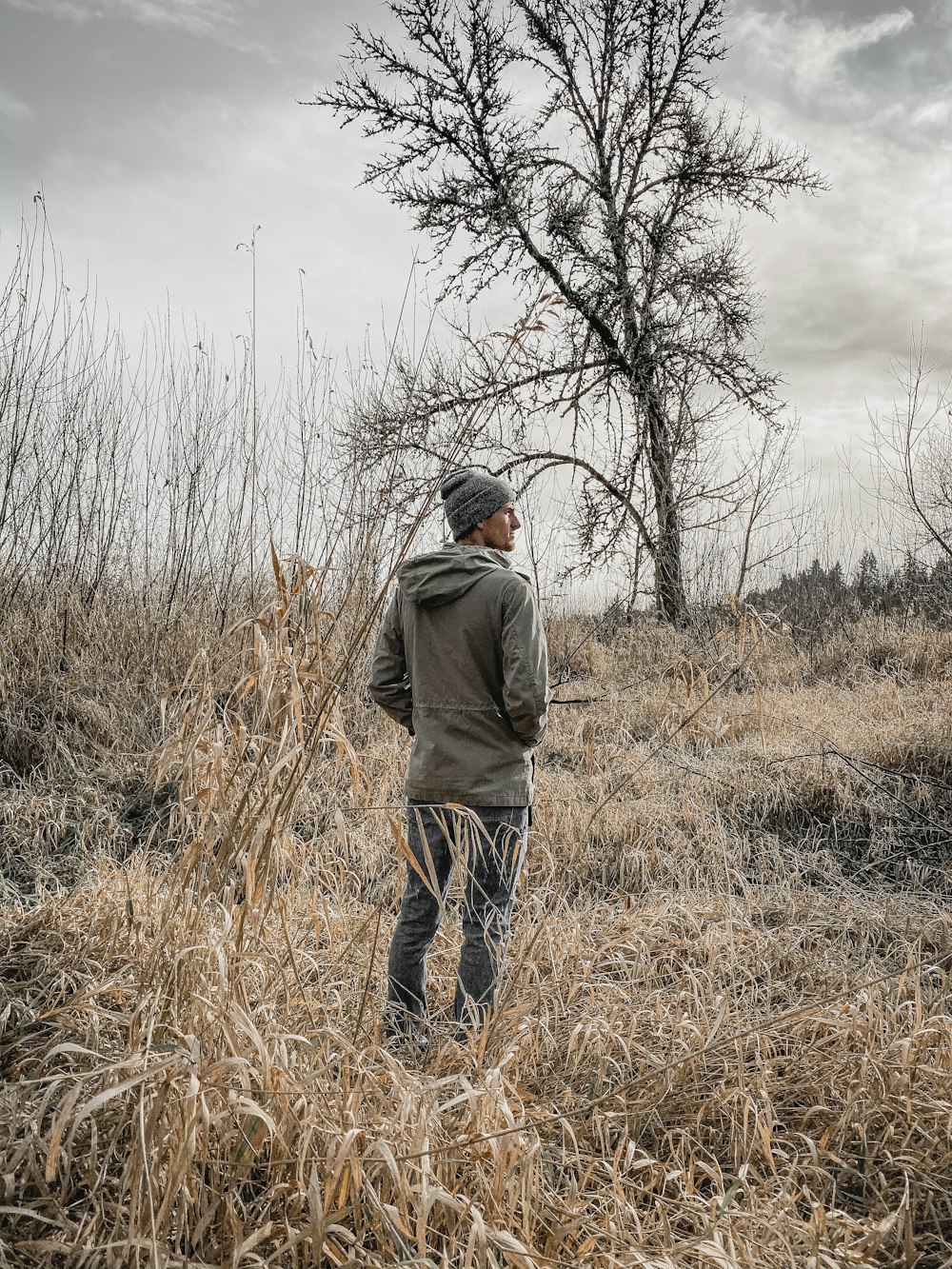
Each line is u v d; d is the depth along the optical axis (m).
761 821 4.45
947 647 7.84
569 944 2.77
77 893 2.73
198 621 6.30
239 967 1.83
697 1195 1.76
